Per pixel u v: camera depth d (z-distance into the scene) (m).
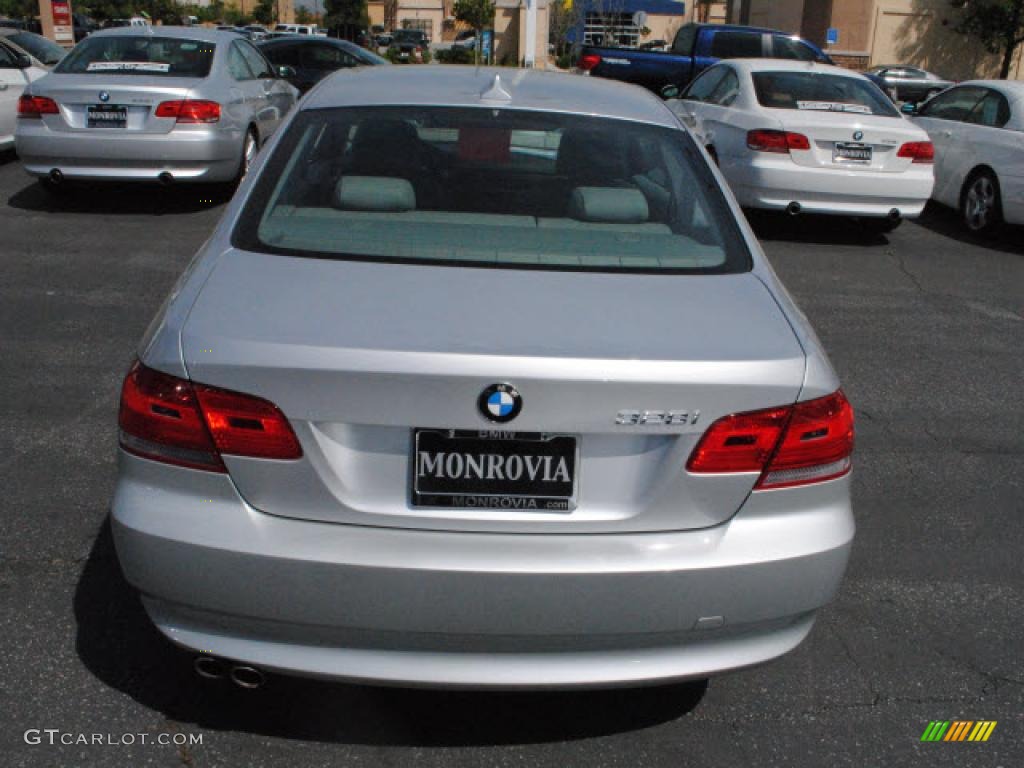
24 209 8.93
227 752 2.63
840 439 2.46
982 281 8.17
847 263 8.54
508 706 2.87
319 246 2.78
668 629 2.36
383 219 2.94
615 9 33.41
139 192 9.85
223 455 2.30
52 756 2.58
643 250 2.89
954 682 3.09
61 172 8.70
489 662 2.36
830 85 9.44
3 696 2.79
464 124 3.31
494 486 2.30
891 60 31.09
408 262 2.71
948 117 10.77
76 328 5.89
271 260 2.70
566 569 2.28
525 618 2.30
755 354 2.38
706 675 2.43
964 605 3.52
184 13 56.78
